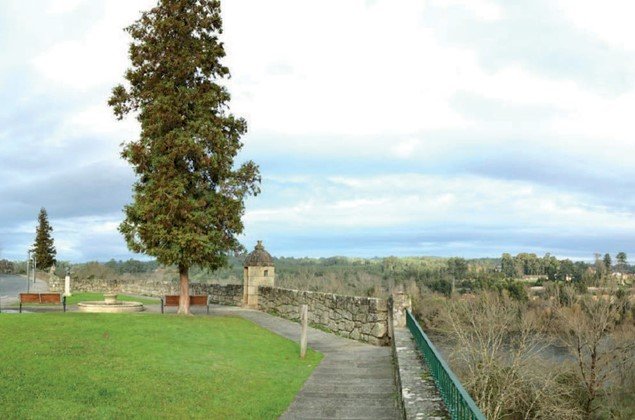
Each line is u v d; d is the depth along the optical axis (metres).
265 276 28.77
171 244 22.97
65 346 13.22
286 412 9.56
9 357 11.70
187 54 22.81
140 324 17.69
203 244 22.59
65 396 9.05
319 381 12.04
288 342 17.61
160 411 8.86
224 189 24.00
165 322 18.61
